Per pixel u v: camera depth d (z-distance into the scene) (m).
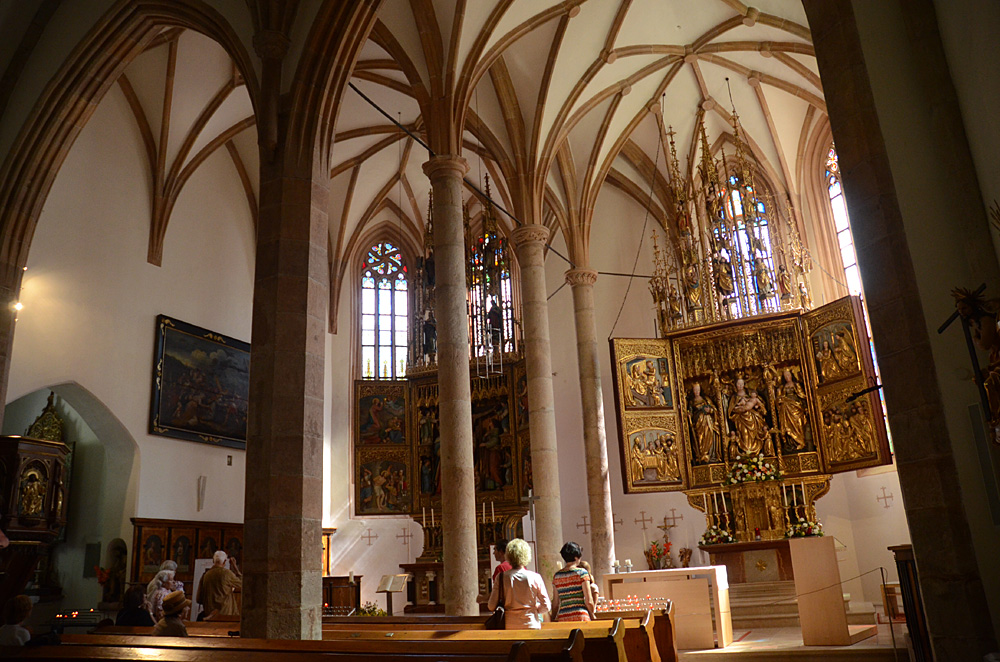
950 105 7.60
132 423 18.98
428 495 23.33
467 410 14.78
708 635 13.77
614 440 23.52
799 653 12.54
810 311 19.12
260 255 11.95
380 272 27.17
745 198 20.61
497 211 25.58
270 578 10.43
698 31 19.73
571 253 21.41
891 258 7.73
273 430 11.02
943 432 7.28
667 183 23.84
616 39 19.12
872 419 17.48
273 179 12.22
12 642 7.82
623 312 24.19
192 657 6.36
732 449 19.50
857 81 8.19
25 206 15.59
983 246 7.21
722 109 22.14
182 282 21.02
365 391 24.09
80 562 19.20
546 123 19.48
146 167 20.36
